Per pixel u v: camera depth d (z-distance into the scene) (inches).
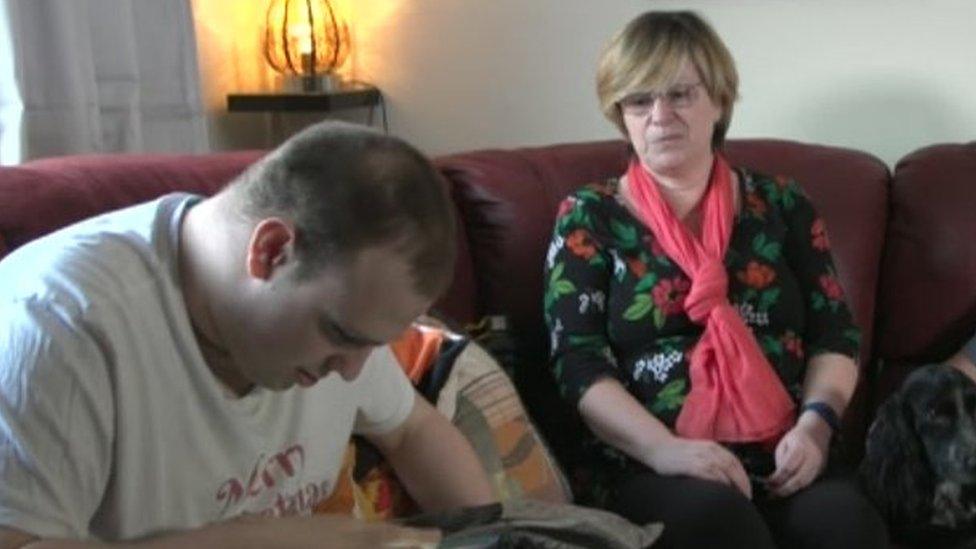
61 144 73.5
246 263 37.5
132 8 81.5
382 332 36.7
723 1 94.3
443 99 103.9
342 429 47.9
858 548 62.4
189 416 40.3
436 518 48.3
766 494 67.2
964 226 79.5
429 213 36.1
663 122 71.1
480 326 76.5
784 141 86.1
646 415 68.0
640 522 62.7
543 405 76.6
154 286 39.2
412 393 52.0
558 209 79.3
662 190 73.7
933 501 66.1
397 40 104.2
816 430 68.2
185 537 37.8
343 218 35.1
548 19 99.1
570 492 66.1
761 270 72.5
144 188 57.6
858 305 80.7
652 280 71.1
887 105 91.3
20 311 36.3
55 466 35.4
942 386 66.8
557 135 101.0
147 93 84.3
